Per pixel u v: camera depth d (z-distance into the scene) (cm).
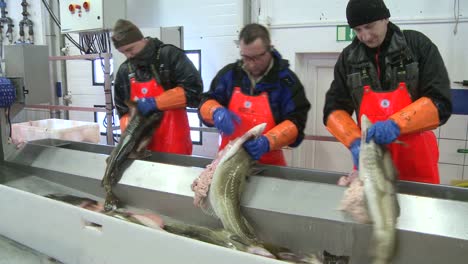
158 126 206
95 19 353
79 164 200
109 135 341
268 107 178
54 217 153
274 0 324
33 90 288
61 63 470
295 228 139
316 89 328
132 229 131
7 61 286
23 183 207
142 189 173
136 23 410
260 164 175
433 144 167
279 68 176
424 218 122
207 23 367
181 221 162
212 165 158
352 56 162
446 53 273
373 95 158
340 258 131
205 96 195
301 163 336
